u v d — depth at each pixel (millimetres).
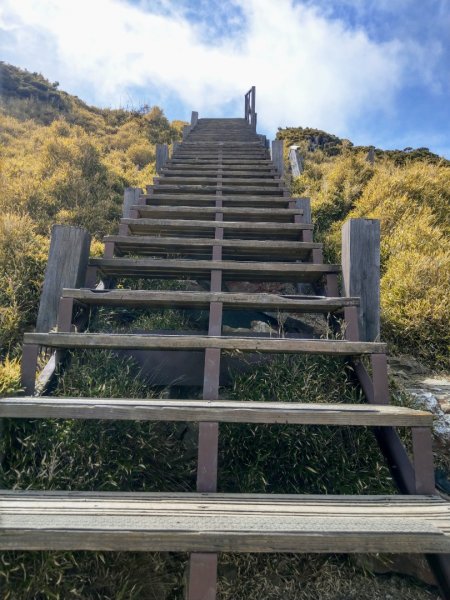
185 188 4613
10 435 1769
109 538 1209
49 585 1396
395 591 1616
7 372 1997
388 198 4938
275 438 1993
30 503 1398
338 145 14094
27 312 3055
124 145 11453
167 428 2121
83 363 2408
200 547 1207
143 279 3539
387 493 1835
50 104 14000
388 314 3088
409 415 1663
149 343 2062
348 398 2213
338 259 4387
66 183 5641
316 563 1655
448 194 5316
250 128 10617
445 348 2932
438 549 1230
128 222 3428
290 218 4094
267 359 2434
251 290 3957
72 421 1893
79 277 2580
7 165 6195
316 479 1924
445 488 2049
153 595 1509
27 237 3674
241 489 1896
